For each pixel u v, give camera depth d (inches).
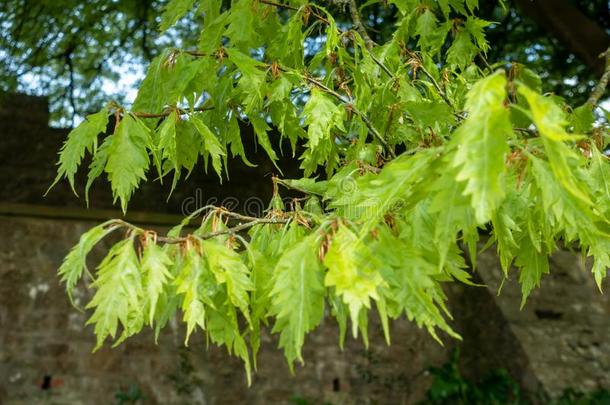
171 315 65.1
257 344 63.8
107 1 323.6
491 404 303.0
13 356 272.8
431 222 57.6
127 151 67.4
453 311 324.2
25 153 309.0
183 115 74.7
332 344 307.7
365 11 290.8
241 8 77.9
